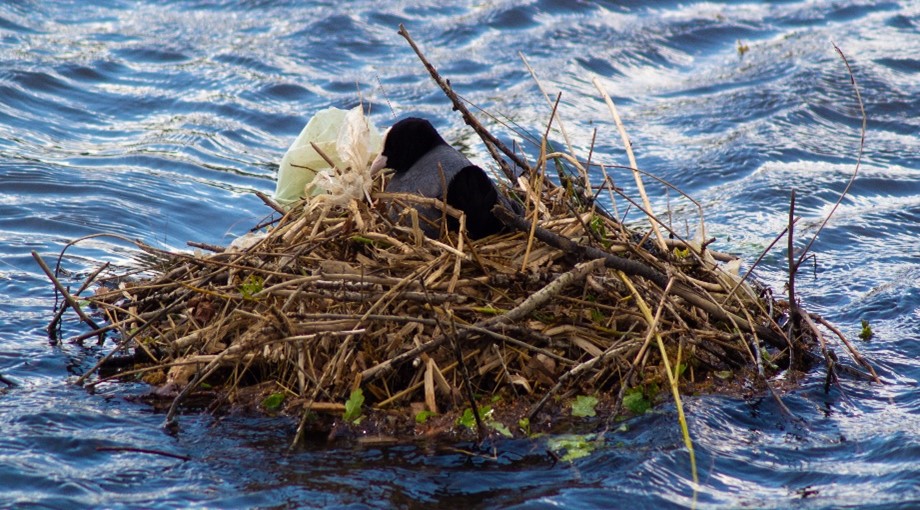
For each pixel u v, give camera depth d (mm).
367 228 10164
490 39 27094
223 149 19703
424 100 22688
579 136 20844
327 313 9617
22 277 13281
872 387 10703
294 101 22562
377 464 8734
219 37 26406
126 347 10367
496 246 10125
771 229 16422
